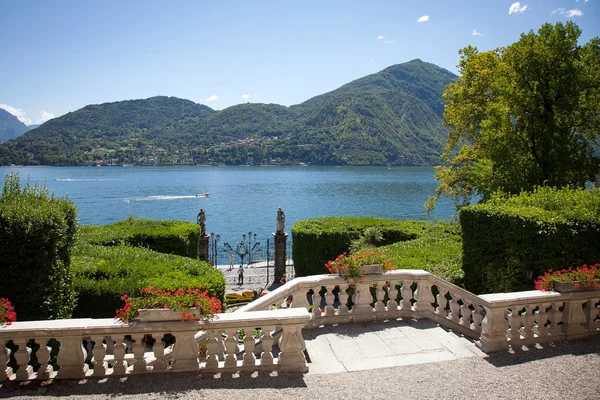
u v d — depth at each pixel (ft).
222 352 23.73
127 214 226.38
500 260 35.01
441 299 29.78
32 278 26.16
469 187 93.04
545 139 65.57
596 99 65.87
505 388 20.16
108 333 20.43
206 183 440.45
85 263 38.42
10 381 20.20
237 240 156.35
